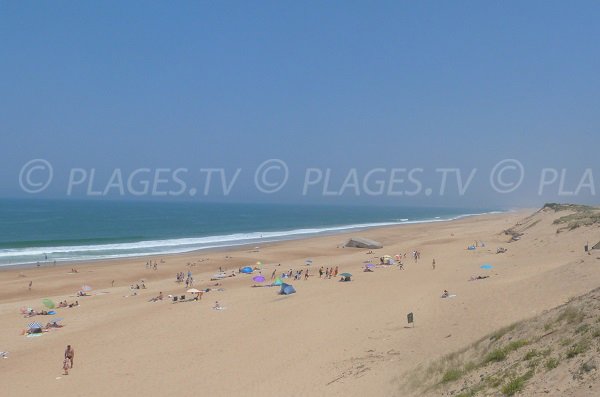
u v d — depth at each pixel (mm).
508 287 24938
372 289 32656
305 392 15578
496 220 130125
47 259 60219
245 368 19062
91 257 62438
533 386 10078
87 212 175375
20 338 27109
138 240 85125
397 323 22344
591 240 40469
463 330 18297
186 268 53875
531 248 46625
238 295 35250
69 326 29438
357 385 15344
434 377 13664
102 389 18562
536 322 13773
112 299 37656
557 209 69812
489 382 11352
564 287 20984
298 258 61438
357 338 20828
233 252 67438
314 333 22672
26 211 172875
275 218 170125
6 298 39656
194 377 18797
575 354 10367
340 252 66125
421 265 45125
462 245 62500
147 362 21328
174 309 31641
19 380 20359
